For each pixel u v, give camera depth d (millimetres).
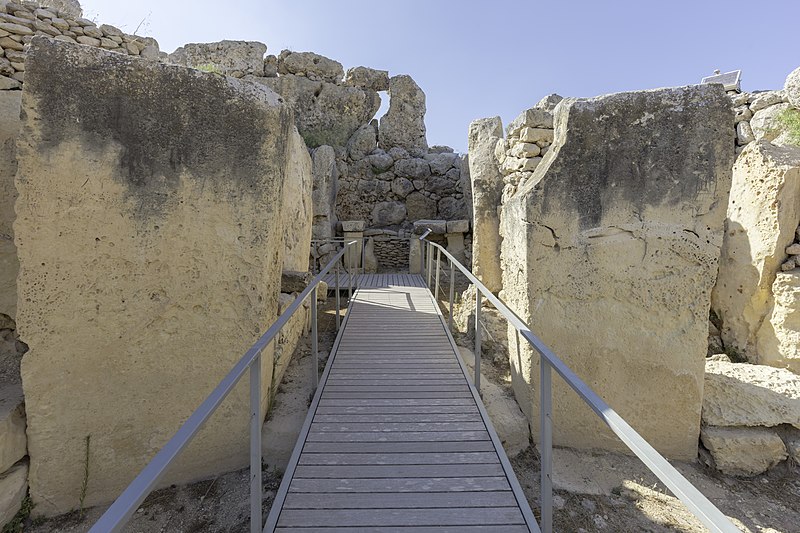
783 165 4324
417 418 2869
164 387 2799
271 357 3348
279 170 2912
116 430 2727
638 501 2711
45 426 2582
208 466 2912
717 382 3379
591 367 3166
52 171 2475
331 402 3086
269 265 2945
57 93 2451
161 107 2637
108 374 2686
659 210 3000
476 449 2529
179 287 2768
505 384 3785
